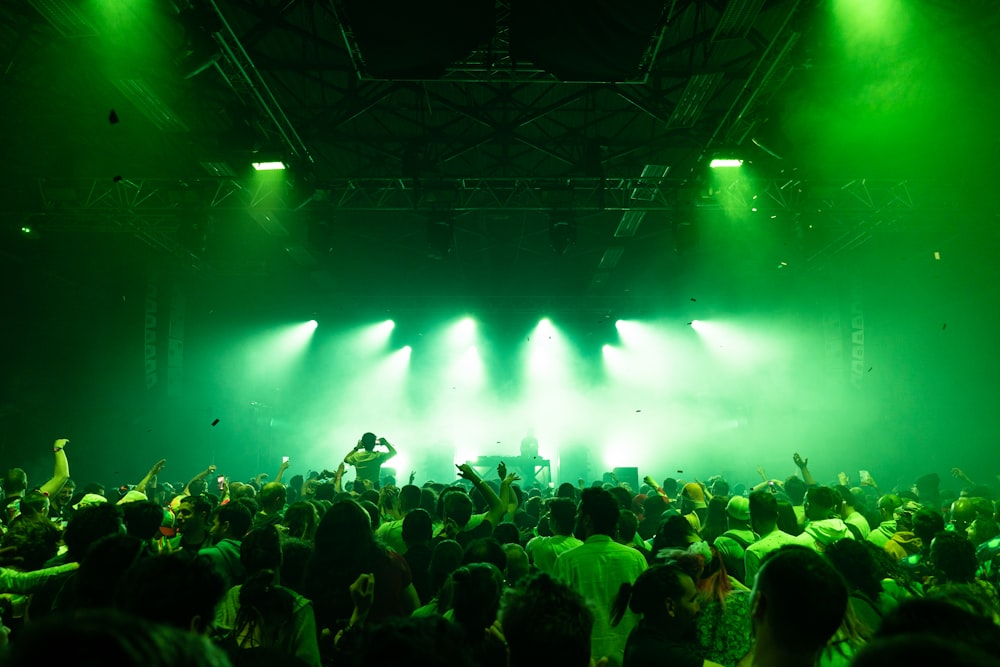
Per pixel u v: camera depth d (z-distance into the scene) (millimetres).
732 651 3152
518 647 2111
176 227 18203
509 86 15188
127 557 3109
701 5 12375
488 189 15984
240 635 3420
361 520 4270
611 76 9992
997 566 4895
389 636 1608
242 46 11352
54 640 931
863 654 1158
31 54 12648
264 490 6379
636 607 3162
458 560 4688
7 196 16688
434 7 8875
